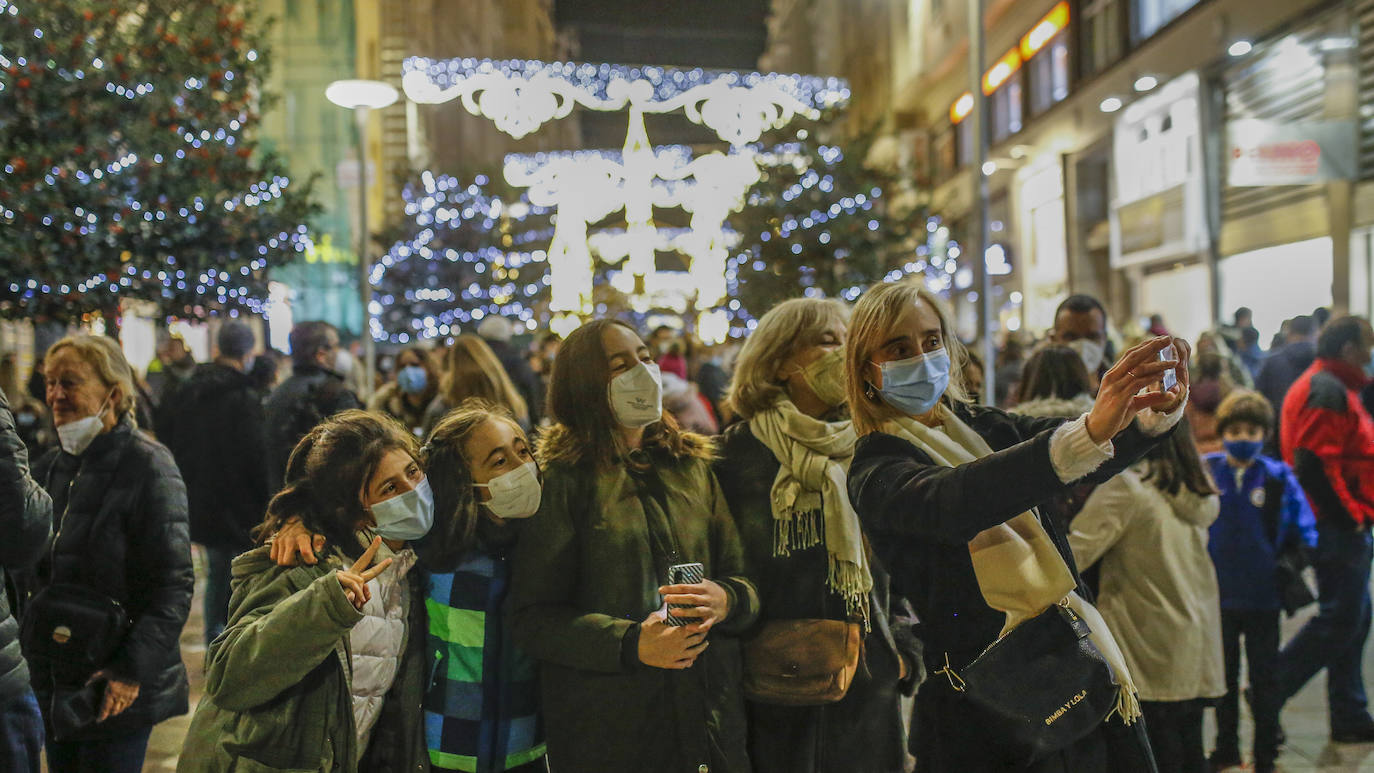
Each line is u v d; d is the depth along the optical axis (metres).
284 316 15.21
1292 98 14.74
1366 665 5.82
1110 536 3.51
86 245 7.89
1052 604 2.11
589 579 2.55
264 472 5.69
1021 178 26.11
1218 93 16.98
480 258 25.02
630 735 2.50
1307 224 14.32
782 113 19.98
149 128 8.52
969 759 2.16
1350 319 5.02
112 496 3.18
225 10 9.57
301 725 2.16
